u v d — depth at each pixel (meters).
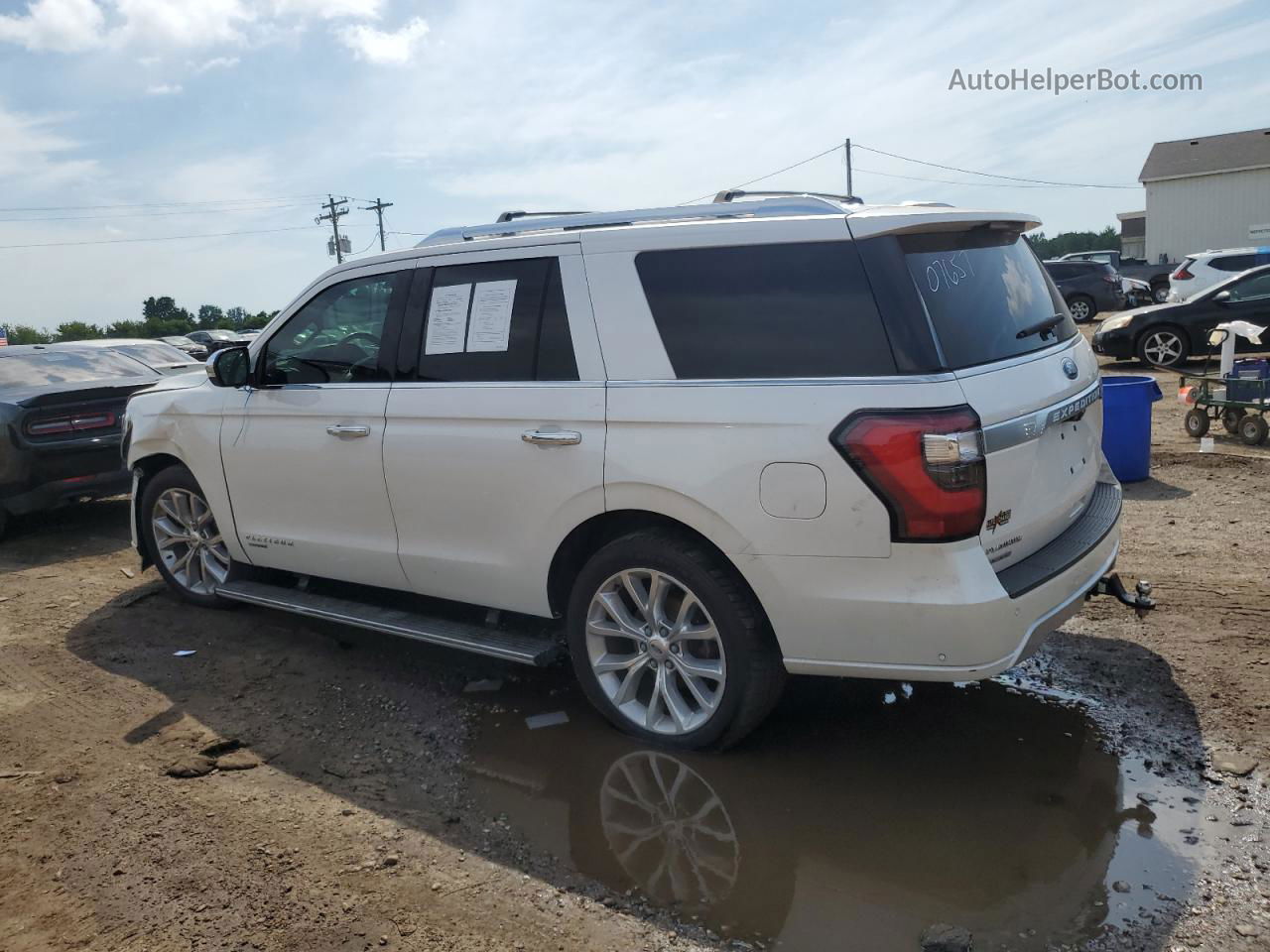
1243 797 3.25
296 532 4.72
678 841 3.17
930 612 3.07
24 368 8.08
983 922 2.71
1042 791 3.37
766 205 3.62
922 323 3.14
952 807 3.30
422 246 4.32
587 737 3.91
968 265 3.48
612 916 2.82
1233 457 7.96
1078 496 3.76
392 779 3.64
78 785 3.64
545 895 2.92
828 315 3.24
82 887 3.02
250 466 4.82
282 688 4.48
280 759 3.83
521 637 4.04
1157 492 7.06
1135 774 3.44
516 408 3.79
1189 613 4.75
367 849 3.19
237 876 3.05
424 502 4.13
